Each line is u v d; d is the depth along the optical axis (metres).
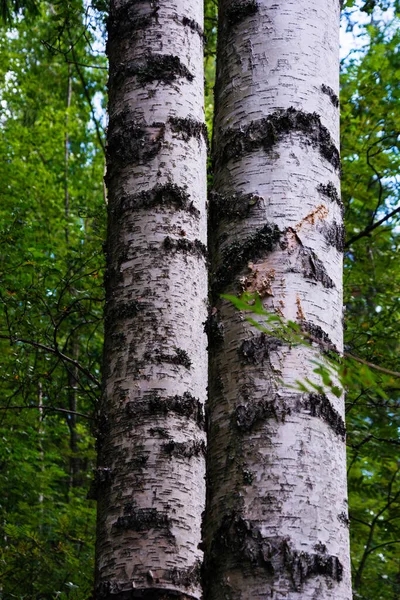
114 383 2.74
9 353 5.50
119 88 3.03
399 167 6.07
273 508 1.58
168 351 2.75
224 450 1.68
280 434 1.64
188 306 2.83
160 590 2.43
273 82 1.98
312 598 1.51
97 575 2.51
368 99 6.15
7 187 8.32
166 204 2.89
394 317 5.73
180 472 2.63
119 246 2.88
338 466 1.68
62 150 12.09
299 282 1.78
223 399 1.73
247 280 1.79
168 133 2.95
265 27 2.04
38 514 7.07
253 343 1.72
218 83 2.10
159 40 3.04
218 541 1.60
